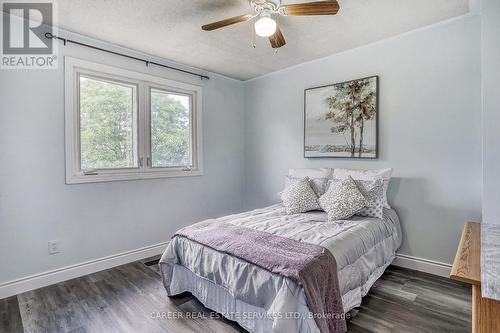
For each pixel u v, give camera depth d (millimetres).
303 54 3270
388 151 2912
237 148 4312
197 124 3758
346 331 1805
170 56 3285
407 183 2795
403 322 1900
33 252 2459
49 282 2535
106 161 2959
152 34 2701
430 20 2488
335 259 1738
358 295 1998
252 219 2520
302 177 3230
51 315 2047
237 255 1771
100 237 2881
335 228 2203
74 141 2693
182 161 3652
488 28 1942
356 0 2137
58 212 2600
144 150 3230
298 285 1466
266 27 1895
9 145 2326
